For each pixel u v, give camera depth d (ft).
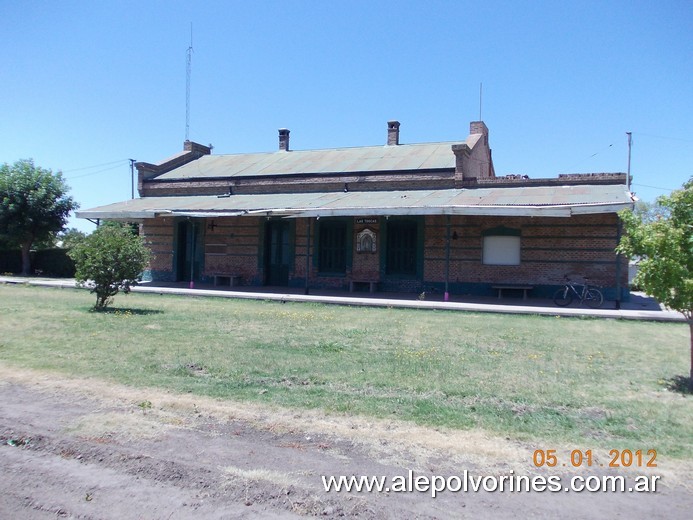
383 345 33.06
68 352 28.96
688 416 19.84
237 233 81.10
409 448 16.70
